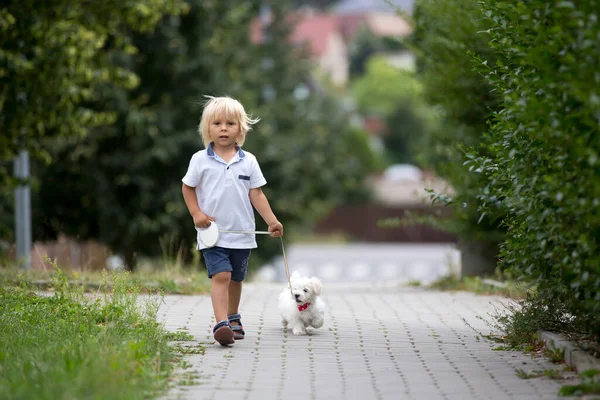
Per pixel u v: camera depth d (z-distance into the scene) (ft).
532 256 59.41
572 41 50.52
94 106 193.67
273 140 241.14
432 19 108.27
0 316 71.41
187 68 209.87
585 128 50.55
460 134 115.14
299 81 298.76
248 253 67.82
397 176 594.65
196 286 106.52
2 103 133.59
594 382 50.96
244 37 264.11
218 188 66.80
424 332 74.28
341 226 541.75
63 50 133.49
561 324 66.03
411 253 416.05
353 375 56.34
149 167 207.82
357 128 568.82
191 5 208.54
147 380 51.44
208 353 63.31
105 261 164.45
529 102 53.26
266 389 52.16
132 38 200.85
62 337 62.95
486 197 63.46
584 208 49.52
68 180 209.67
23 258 124.06
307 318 72.13
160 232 207.10
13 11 127.24
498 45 61.41
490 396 50.39
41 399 45.09
